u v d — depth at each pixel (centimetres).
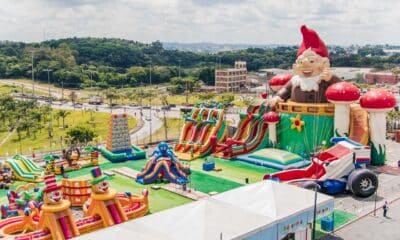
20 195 5150
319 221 4766
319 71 7381
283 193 4228
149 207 5350
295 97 7562
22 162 6912
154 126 13188
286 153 7325
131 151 8194
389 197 5694
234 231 3462
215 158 7900
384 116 7181
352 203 5450
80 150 8469
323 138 7150
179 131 12275
